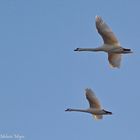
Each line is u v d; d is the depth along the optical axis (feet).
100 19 118.01
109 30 117.80
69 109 137.39
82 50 122.31
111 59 120.98
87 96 130.82
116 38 118.21
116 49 118.01
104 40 118.93
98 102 130.41
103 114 129.90
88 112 130.82
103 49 119.03
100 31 118.01
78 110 134.00
